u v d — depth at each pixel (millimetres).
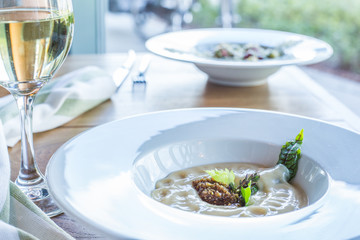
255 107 1034
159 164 672
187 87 1167
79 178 545
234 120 752
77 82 999
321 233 454
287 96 1112
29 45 532
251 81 1157
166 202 586
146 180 639
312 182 630
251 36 1381
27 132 623
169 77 1246
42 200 604
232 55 1240
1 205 513
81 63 1334
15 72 551
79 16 2041
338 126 717
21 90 580
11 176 688
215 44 1349
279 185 633
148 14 4977
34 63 549
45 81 591
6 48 528
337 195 537
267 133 728
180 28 4926
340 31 4207
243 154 721
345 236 449
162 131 711
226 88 1168
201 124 740
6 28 516
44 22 530
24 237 467
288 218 475
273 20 4625
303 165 659
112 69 1284
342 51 4211
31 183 625
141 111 1001
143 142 678
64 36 567
